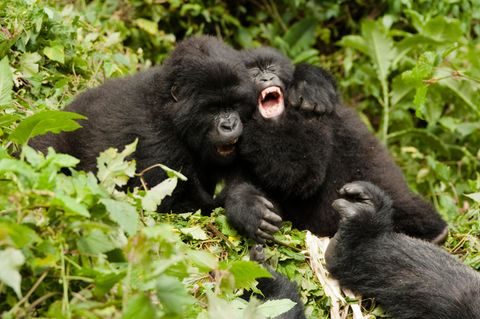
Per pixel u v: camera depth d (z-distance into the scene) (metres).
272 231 15.27
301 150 16.42
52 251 10.02
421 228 17.42
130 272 9.77
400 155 25.81
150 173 16.19
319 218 17.39
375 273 15.13
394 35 26.88
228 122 16.14
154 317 9.42
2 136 15.81
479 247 16.77
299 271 15.12
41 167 10.46
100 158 11.55
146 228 9.96
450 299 14.40
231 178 17.09
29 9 19.06
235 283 11.30
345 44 26.09
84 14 23.02
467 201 23.50
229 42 27.67
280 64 17.75
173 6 26.14
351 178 17.48
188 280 12.83
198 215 15.54
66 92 19.56
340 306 14.84
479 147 25.83
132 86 17.80
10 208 10.07
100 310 9.79
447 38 24.81
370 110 27.22
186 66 16.48
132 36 25.31
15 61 18.77
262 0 28.44
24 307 9.88
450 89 24.86
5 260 8.96
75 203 9.88
